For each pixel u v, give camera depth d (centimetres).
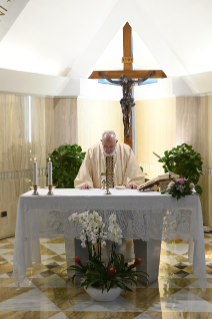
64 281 375
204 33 498
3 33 455
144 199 340
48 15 464
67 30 500
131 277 349
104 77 586
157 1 491
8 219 550
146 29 541
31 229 353
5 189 542
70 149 545
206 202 595
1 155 532
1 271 403
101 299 326
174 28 515
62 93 591
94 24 513
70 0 459
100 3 489
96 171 416
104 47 552
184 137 606
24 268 348
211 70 539
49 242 516
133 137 686
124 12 518
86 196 343
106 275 333
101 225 322
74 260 354
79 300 331
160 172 638
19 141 555
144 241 363
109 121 654
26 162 567
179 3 477
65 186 539
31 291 350
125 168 418
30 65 527
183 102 601
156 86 622
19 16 442
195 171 539
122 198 341
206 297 335
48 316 301
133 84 589
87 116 617
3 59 495
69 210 352
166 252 467
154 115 643
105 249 379
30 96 566
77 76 578
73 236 352
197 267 343
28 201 346
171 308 314
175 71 573
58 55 534
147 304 322
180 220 349
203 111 593
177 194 337
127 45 585
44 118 589
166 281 372
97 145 422
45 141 593
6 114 534
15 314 304
